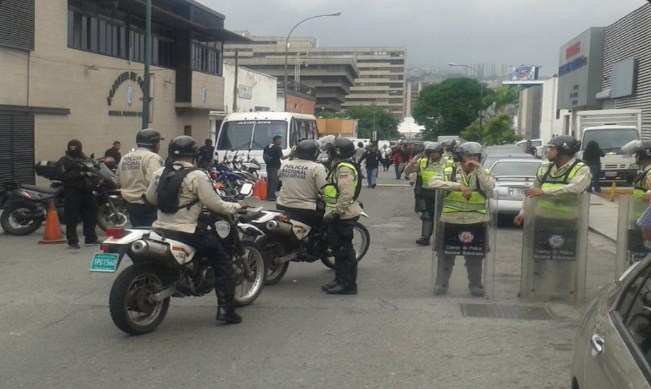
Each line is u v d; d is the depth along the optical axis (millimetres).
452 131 93250
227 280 8164
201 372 6637
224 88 45812
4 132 22297
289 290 10055
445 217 9625
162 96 35094
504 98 93625
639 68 38625
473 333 7922
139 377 6496
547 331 8008
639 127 33781
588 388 3873
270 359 7023
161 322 8094
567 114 55906
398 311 8883
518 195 17359
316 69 132375
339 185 9555
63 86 25797
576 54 52250
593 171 27016
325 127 58406
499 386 6305
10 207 15156
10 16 22219
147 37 24672
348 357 7094
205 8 38500
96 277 10867
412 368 6777
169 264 7652
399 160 38531
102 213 14875
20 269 11492
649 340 3320
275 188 24125
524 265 9359
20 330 7980
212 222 7898
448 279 9805
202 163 20562
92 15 28125
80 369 6703
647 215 6191
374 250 13875
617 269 9414
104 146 29125
